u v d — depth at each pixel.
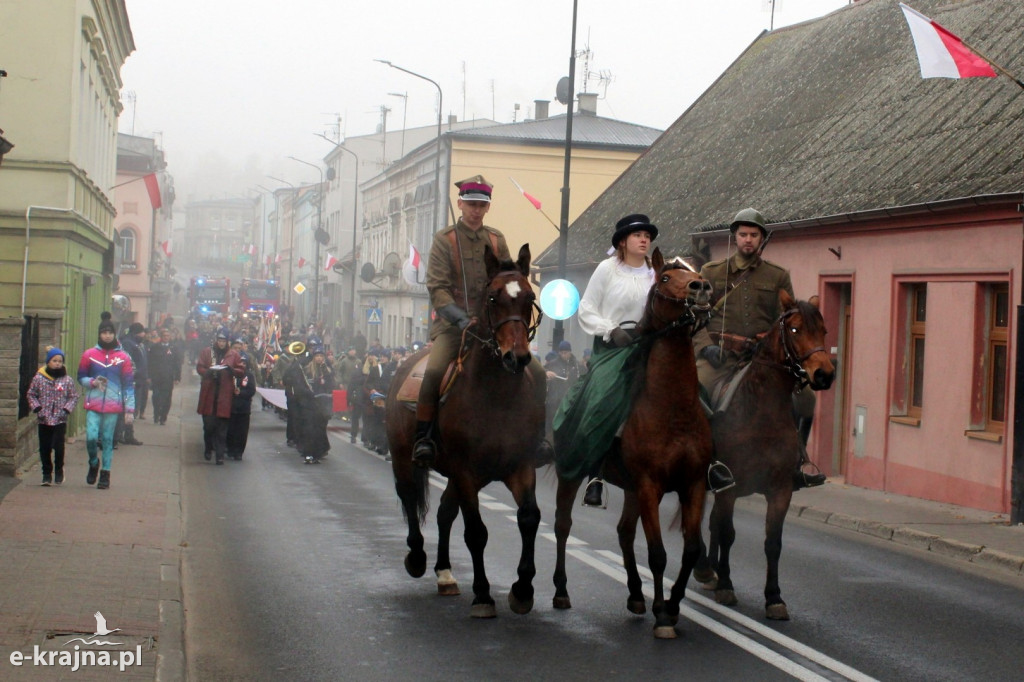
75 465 18.14
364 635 8.08
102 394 15.42
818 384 8.27
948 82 20.81
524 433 8.31
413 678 6.99
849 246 19.34
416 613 8.77
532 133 50.56
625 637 8.02
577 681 6.93
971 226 16.20
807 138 24.58
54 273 21.95
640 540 12.48
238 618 8.59
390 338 62.88
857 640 8.04
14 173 21.88
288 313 81.94
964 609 9.31
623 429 8.06
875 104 23.09
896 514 15.04
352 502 15.58
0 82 21.89
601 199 36.53
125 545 11.06
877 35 26.92
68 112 22.08
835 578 10.59
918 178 17.97
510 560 11.09
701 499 8.01
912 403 18.09
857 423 18.97
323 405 21.25
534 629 8.26
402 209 60.38
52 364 15.32
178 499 14.94
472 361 8.25
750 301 9.28
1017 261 15.26
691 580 10.19
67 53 22.17
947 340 16.73
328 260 76.81
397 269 60.12
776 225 20.72
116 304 45.97
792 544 12.75
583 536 12.63
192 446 24.17
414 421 9.26
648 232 8.61
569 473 8.64
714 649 7.72
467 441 8.29
